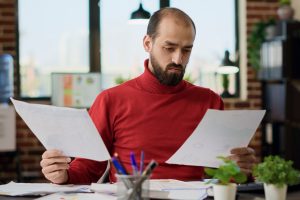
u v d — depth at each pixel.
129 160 1.95
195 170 1.95
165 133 1.97
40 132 1.70
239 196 1.57
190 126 1.99
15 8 4.79
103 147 1.65
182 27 1.87
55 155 1.71
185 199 1.47
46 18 4.91
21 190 1.63
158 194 1.47
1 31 4.69
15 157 4.63
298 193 1.62
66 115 1.61
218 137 1.67
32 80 4.91
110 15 4.99
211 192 1.53
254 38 4.72
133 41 5.02
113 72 5.02
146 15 4.22
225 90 5.04
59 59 4.96
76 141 1.67
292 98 4.39
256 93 5.02
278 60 4.40
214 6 5.11
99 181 1.86
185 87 2.06
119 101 2.01
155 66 1.96
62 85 4.60
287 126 4.39
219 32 5.13
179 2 5.06
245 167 1.74
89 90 4.64
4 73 4.41
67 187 1.69
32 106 1.65
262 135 4.71
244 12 5.02
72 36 4.96
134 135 1.97
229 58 4.70
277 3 5.03
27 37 4.89
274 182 1.43
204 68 5.11
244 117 1.62
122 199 1.30
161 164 1.93
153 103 2.00
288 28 4.36
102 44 5.00
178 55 1.88
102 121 1.99
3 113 4.11
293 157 4.39
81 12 4.96
